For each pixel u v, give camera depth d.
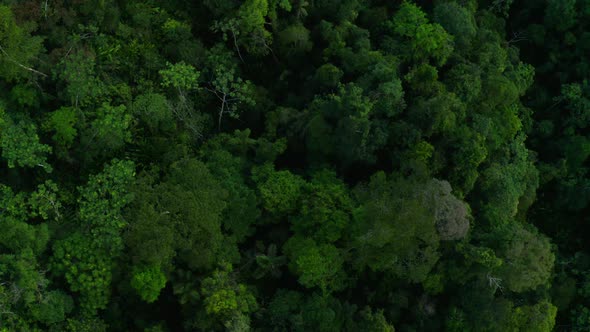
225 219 29.08
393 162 30.00
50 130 28.84
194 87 31.50
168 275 27.56
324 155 31.16
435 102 29.14
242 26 32.47
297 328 27.84
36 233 26.03
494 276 29.61
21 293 25.25
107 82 31.05
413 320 30.53
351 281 29.86
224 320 26.92
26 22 28.44
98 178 27.52
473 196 32.50
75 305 27.03
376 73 30.28
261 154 31.30
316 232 28.34
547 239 32.75
